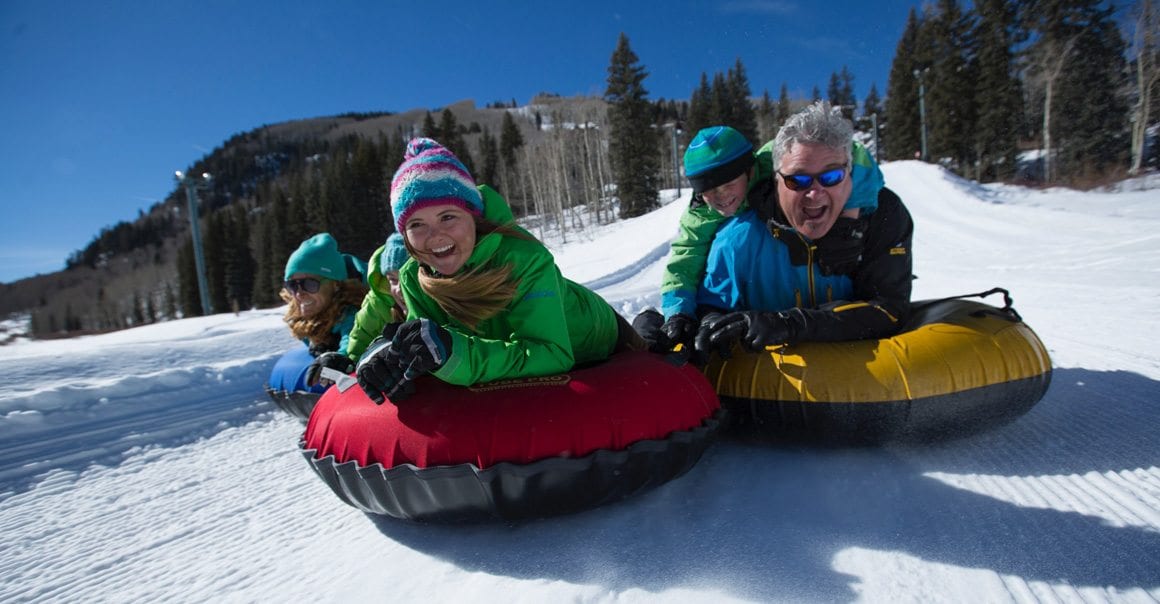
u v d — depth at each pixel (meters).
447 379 2.18
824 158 2.74
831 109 2.80
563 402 2.20
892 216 3.02
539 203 57.34
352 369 3.47
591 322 2.83
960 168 53.66
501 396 2.21
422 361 2.06
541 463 2.07
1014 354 2.71
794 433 2.78
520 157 64.81
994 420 2.72
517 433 2.11
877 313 2.89
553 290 2.39
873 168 2.92
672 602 1.78
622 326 3.14
